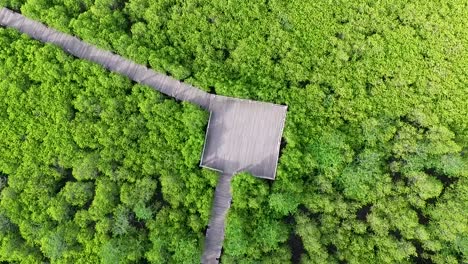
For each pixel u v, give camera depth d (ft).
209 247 138.21
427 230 135.33
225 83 144.15
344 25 148.46
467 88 141.69
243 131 142.61
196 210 139.74
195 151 141.28
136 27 150.82
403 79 143.84
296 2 151.43
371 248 133.49
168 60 147.54
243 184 136.36
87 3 156.04
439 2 147.13
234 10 152.46
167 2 154.40
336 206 136.26
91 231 141.18
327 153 138.21
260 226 135.64
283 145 142.10
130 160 143.33
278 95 143.23
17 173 146.10
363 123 140.97
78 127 147.13
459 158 136.36
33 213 143.13
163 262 134.62
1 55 150.71
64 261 138.92
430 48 145.59
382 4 148.77
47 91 149.59
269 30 150.51
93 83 148.87
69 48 153.48
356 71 146.00
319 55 147.84
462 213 133.28
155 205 141.90
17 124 148.97
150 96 145.79
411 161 139.23
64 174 147.64
